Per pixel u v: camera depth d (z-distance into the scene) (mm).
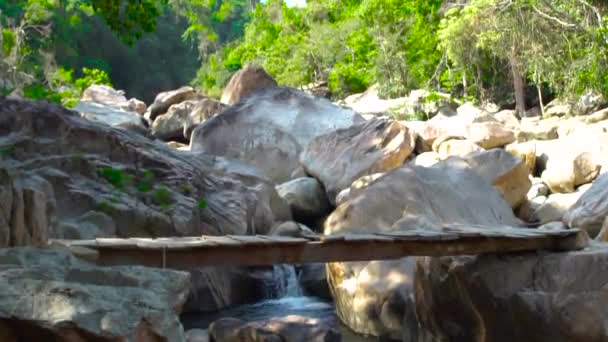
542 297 7164
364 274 9820
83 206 10406
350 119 19000
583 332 6965
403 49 31500
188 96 25766
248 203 13219
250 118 19000
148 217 10617
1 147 10867
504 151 14188
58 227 7617
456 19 26016
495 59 28078
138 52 58812
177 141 23094
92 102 25422
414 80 31297
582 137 15398
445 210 11195
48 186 6492
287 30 45094
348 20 38625
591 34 20797
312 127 18875
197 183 12516
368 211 10883
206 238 6789
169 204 11320
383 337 9375
